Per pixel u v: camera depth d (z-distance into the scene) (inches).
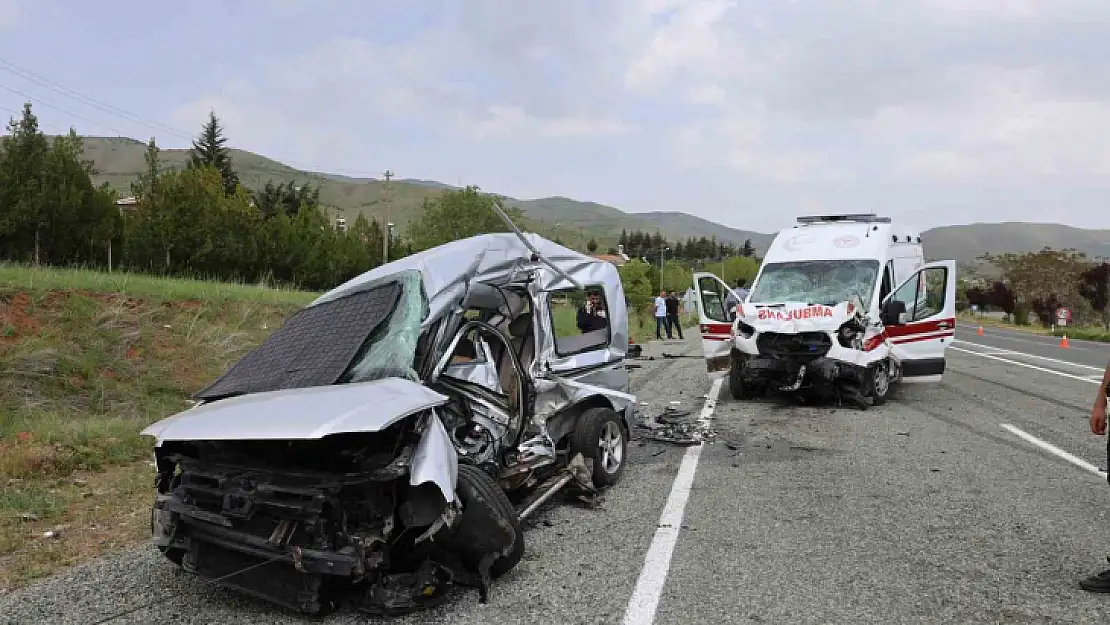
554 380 232.5
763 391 465.4
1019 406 428.1
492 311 227.1
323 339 195.8
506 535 165.6
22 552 201.6
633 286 1845.5
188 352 470.0
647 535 206.4
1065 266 2135.8
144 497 253.0
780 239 494.9
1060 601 159.3
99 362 410.9
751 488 254.2
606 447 258.4
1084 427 363.6
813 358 410.0
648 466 288.2
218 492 160.7
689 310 1139.9
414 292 196.5
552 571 180.9
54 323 430.0
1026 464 287.0
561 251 264.5
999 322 2423.7
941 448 316.2
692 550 193.9
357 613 159.2
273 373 189.0
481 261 220.2
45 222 756.6
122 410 378.3
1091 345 1074.7
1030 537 201.3
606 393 259.9
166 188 919.0
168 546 171.6
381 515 151.6
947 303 450.3
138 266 863.1
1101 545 194.4
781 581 171.9
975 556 187.2
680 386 517.3
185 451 180.4
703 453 309.4
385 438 157.6
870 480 263.7
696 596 164.2
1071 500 237.0
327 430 142.6
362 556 144.2
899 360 449.7
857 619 151.1
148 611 162.2
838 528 210.2
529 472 217.0
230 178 2829.7
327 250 1211.9
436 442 155.3
